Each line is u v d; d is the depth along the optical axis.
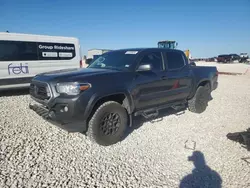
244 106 6.70
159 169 2.97
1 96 7.89
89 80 3.34
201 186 2.61
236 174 2.88
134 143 3.81
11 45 7.67
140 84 4.03
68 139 3.88
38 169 2.85
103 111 3.50
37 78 3.79
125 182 2.64
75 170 2.87
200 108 5.77
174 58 5.02
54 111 3.25
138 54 4.26
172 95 4.84
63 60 9.12
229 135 4.02
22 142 3.64
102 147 3.61
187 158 3.30
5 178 2.61
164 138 4.06
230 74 19.33
